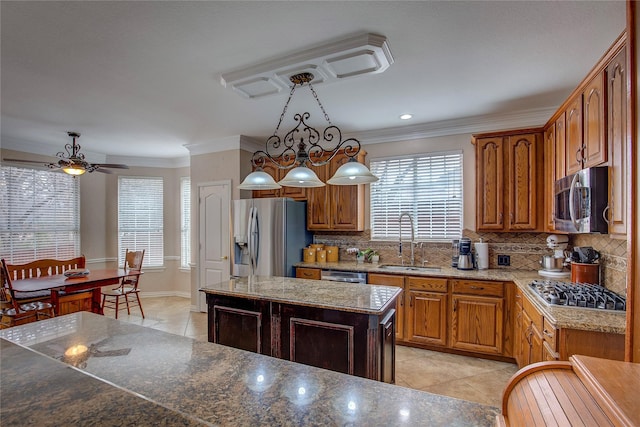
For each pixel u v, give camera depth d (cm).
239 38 214
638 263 101
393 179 429
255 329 241
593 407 70
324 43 220
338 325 214
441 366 312
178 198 617
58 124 394
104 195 571
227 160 476
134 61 244
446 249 397
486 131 378
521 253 363
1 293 353
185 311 510
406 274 354
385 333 219
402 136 420
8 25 197
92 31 204
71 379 87
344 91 300
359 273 377
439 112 357
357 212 423
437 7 183
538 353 219
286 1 178
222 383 105
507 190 340
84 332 155
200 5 181
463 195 390
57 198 511
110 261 576
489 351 320
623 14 188
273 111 354
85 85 284
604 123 190
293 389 101
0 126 399
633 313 103
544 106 338
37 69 254
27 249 476
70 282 368
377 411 88
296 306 227
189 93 304
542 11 186
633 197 103
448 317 337
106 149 535
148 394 98
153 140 477
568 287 243
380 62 235
